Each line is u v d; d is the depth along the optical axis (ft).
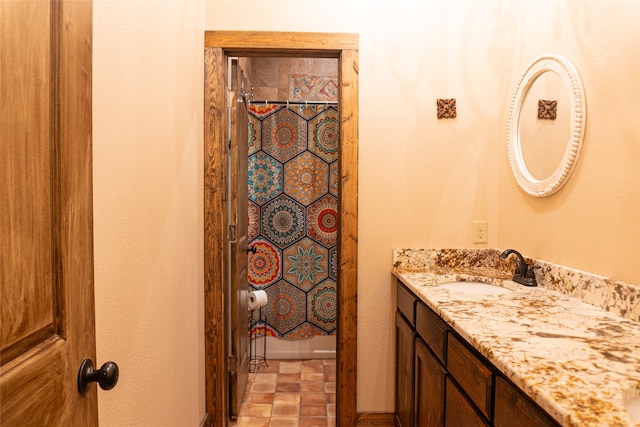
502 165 7.04
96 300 3.20
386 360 7.29
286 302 10.59
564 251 5.25
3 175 1.71
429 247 7.26
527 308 4.46
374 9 7.13
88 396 2.44
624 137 4.21
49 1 2.07
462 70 7.20
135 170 3.97
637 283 4.05
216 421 7.11
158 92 4.63
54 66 2.11
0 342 1.67
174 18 5.22
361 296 7.27
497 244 7.25
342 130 7.13
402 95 7.18
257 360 10.52
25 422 1.81
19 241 1.82
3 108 1.71
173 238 5.24
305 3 7.08
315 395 8.65
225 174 7.30
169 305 5.08
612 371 2.78
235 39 6.98
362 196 7.22
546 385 2.56
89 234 2.48
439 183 7.25
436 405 4.83
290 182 10.46
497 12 7.15
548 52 5.64
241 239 8.25
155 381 4.58
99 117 3.23
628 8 4.14
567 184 5.17
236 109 7.52
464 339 4.06
